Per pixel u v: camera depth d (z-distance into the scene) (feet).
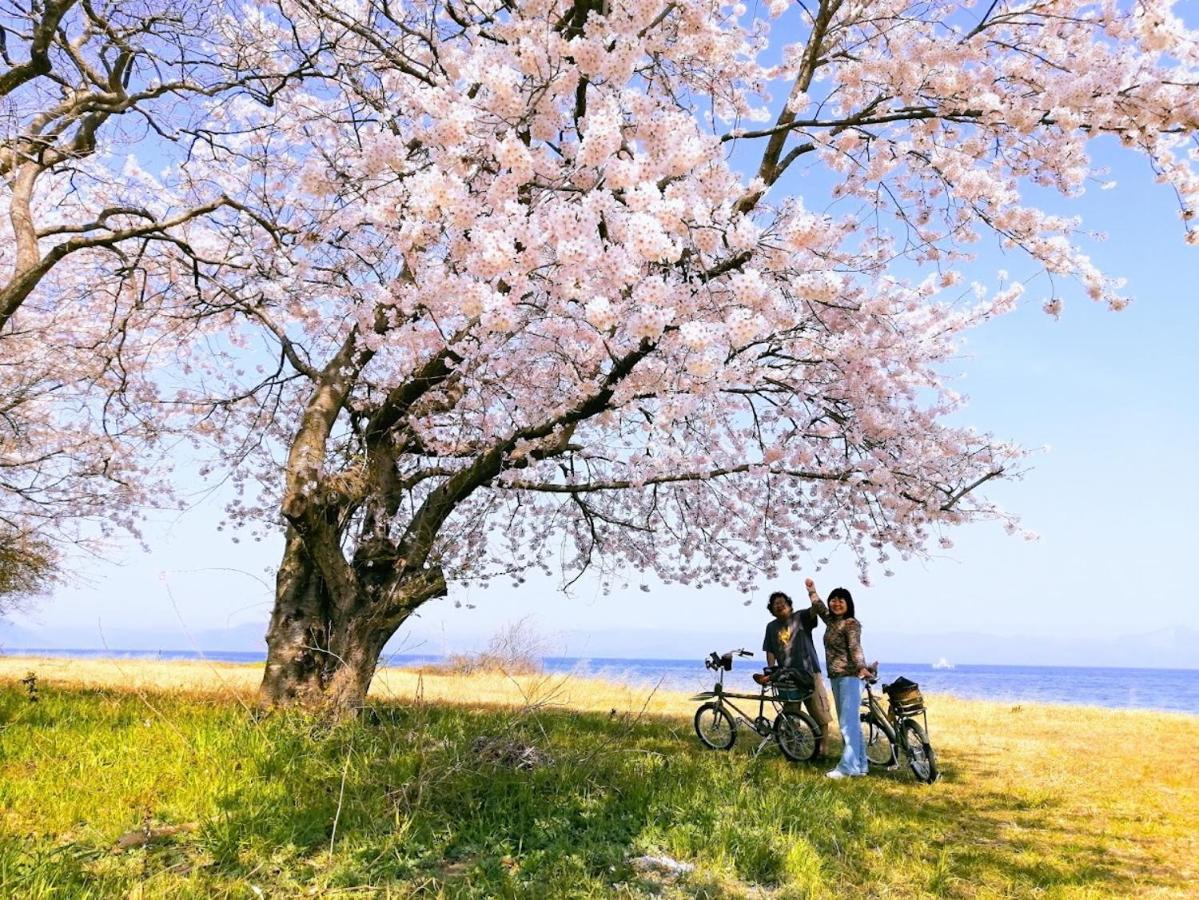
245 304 27.17
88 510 37.37
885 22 25.76
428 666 63.87
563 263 14.42
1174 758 30.73
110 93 25.96
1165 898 14.76
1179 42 18.72
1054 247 23.00
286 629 26.73
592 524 34.91
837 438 29.94
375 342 23.90
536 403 26.89
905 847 16.76
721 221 18.07
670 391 19.70
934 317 29.86
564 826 15.40
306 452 25.64
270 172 28.58
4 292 23.39
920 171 25.59
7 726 20.94
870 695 26.84
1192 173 21.24
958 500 28.48
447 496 27.61
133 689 33.09
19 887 11.38
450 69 21.35
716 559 34.42
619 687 51.98
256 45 27.30
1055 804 22.15
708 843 15.08
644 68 25.22
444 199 14.82
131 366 33.58
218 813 14.88
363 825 14.75
